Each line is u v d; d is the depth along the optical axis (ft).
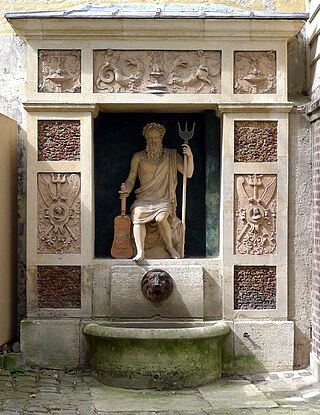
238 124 27.09
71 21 26.37
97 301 27.07
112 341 25.00
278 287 27.07
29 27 26.55
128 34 26.68
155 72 26.86
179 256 27.73
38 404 22.24
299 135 27.27
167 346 24.79
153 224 28.07
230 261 27.04
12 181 27.89
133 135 29.40
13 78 29.04
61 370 26.61
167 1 29.40
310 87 28.22
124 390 24.59
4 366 26.32
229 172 27.07
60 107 26.84
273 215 27.14
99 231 29.22
